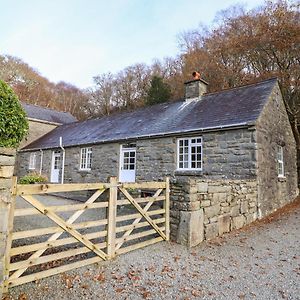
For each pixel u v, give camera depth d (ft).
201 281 12.08
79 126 66.54
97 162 47.80
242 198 24.67
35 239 17.04
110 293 10.56
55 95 147.33
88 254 14.52
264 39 58.95
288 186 41.01
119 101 130.31
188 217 17.03
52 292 10.33
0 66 121.90
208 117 35.86
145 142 40.16
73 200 36.27
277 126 37.22
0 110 19.17
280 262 14.88
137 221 15.81
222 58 74.95
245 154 29.78
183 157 36.11
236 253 16.21
